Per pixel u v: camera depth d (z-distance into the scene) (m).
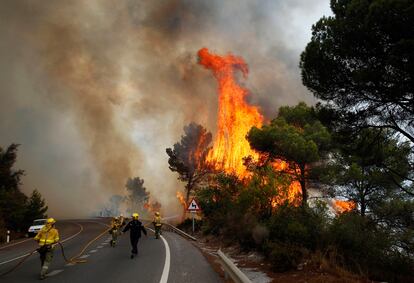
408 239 15.59
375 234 12.75
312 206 14.84
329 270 9.20
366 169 22.59
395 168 19.75
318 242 11.30
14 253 16.98
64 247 18.33
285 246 10.81
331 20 13.84
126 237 24.14
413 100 13.13
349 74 13.87
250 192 17.80
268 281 9.33
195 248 17.34
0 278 9.72
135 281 9.02
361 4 12.52
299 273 9.52
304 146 25.97
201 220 30.55
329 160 27.42
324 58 13.98
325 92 14.88
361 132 15.98
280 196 17.44
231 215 18.44
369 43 12.79
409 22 11.52
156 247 17.56
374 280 9.14
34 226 30.64
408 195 20.89
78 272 10.48
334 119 15.24
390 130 17.42
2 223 27.70
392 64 12.09
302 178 27.14
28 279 9.51
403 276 9.48
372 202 22.05
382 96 13.59
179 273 10.16
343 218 12.98
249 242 14.70
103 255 14.59
